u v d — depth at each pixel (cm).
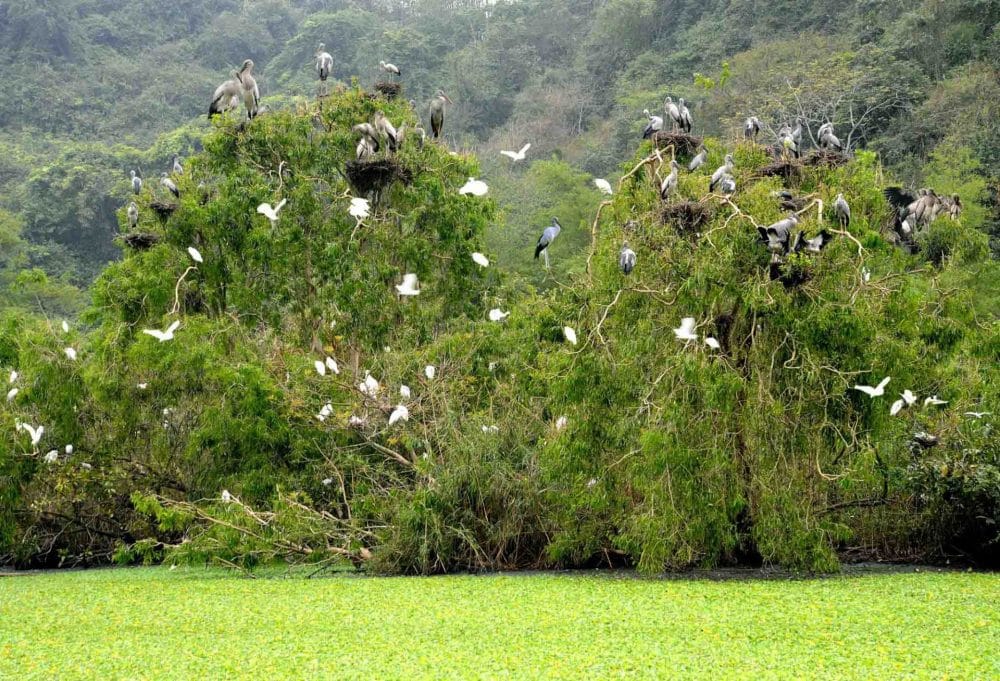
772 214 1545
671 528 1484
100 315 2214
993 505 1666
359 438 1930
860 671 915
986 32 5022
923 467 1673
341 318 2197
